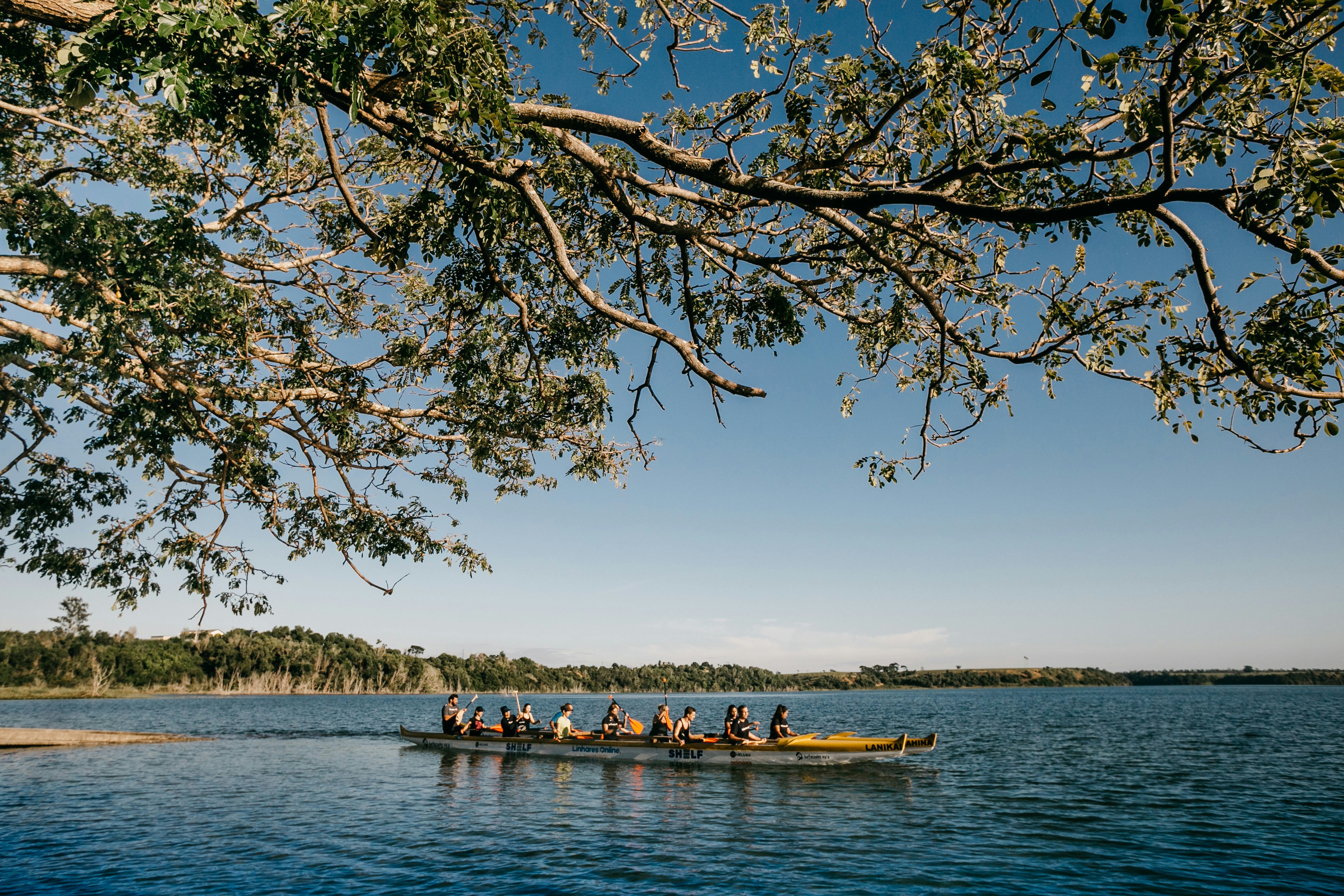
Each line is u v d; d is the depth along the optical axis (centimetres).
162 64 462
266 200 1357
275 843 1453
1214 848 1438
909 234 695
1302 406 561
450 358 1305
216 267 1151
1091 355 674
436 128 625
